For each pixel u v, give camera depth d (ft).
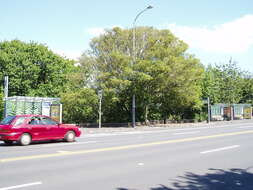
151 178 24.34
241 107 150.30
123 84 83.87
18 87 114.42
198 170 27.66
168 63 87.30
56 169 27.48
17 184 21.94
